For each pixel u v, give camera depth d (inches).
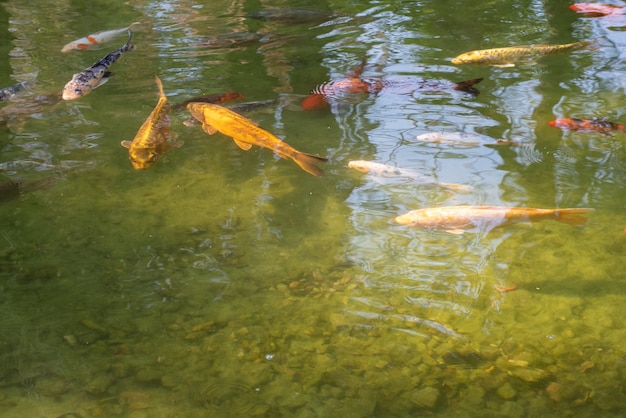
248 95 181.8
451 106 178.7
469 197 157.9
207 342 141.5
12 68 193.5
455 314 144.3
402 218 152.6
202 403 135.9
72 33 212.5
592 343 141.3
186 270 149.6
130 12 226.8
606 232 153.6
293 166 166.4
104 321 143.6
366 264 150.2
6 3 232.2
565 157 165.6
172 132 171.2
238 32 210.1
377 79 185.8
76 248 152.4
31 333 142.3
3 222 155.9
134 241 153.4
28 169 164.4
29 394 136.6
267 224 156.0
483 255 151.3
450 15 219.1
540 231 154.5
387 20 217.2
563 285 147.4
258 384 137.6
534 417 134.6
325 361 139.6
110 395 136.6
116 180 163.3
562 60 193.2
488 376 138.2
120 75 191.0
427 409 135.5
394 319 143.7
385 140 169.9
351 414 135.1
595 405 135.6
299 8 224.8
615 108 175.6
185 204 159.3
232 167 166.4
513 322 143.5
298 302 145.7
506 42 201.3
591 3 219.9
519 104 178.4
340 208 157.9
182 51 201.5
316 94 181.0
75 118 176.7
